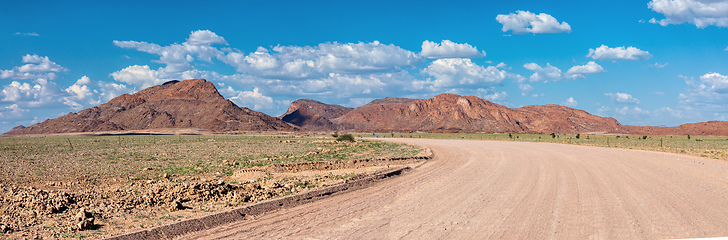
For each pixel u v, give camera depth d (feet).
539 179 64.34
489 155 119.65
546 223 35.94
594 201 44.96
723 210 39.52
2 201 41.57
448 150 149.48
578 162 92.12
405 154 129.39
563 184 58.34
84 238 32.04
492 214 39.88
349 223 37.58
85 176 76.33
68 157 119.34
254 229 35.94
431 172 78.07
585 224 35.29
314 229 35.65
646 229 33.32
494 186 57.88
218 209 42.88
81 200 44.68
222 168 90.33
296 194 50.31
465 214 40.16
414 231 34.42
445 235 33.04
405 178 69.31
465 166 88.74
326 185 58.18
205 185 50.49
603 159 99.40
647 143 223.92
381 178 68.64
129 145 189.06
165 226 35.06
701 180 60.18
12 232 32.37
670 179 61.57
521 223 36.14
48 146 181.06
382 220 38.50
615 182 59.16
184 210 42.34
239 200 46.93
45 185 63.16
